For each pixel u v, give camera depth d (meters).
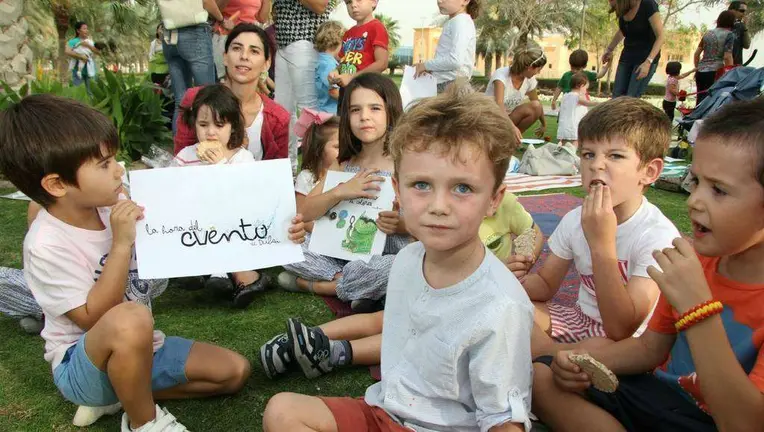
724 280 1.42
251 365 2.15
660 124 1.94
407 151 1.28
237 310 2.63
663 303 1.61
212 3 5.24
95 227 1.84
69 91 5.60
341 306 2.67
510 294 1.30
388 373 1.47
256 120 3.59
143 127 5.75
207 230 2.23
